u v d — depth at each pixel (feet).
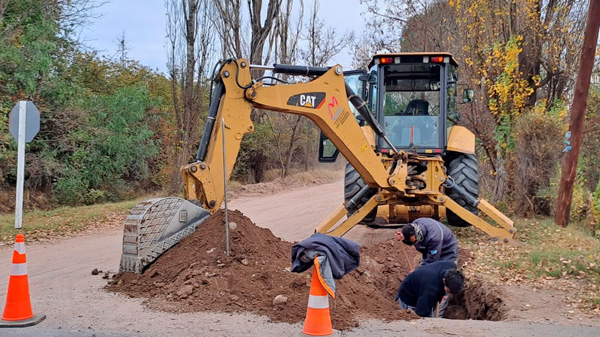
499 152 47.98
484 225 32.17
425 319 18.70
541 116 43.29
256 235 22.95
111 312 18.24
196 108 67.56
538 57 47.16
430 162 31.83
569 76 46.83
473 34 47.91
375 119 31.73
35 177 58.08
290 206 53.83
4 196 55.31
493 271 26.00
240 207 53.06
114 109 65.26
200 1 67.67
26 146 57.00
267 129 90.84
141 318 17.60
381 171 29.58
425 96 35.04
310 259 17.04
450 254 24.35
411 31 75.82
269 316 17.84
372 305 20.43
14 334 15.94
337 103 26.94
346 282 21.09
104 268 26.45
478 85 48.65
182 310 18.29
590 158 51.08
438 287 21.40
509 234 32.24
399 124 34.47
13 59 52.08
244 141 89.56
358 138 27.91
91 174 62.75
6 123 51.55
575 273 24.81
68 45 63.82
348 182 34.42
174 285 20.18
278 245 23.85
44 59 55.06
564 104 47.62
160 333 16.22
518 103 45.91
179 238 22.65
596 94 53.01
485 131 49.16
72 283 22.93
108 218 44.04
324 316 16.40
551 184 42.14
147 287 20.70
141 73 83.15
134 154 67.62
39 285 22.76
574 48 46.39
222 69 23.95
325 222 32.40
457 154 35.91
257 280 19.99
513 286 23.30
